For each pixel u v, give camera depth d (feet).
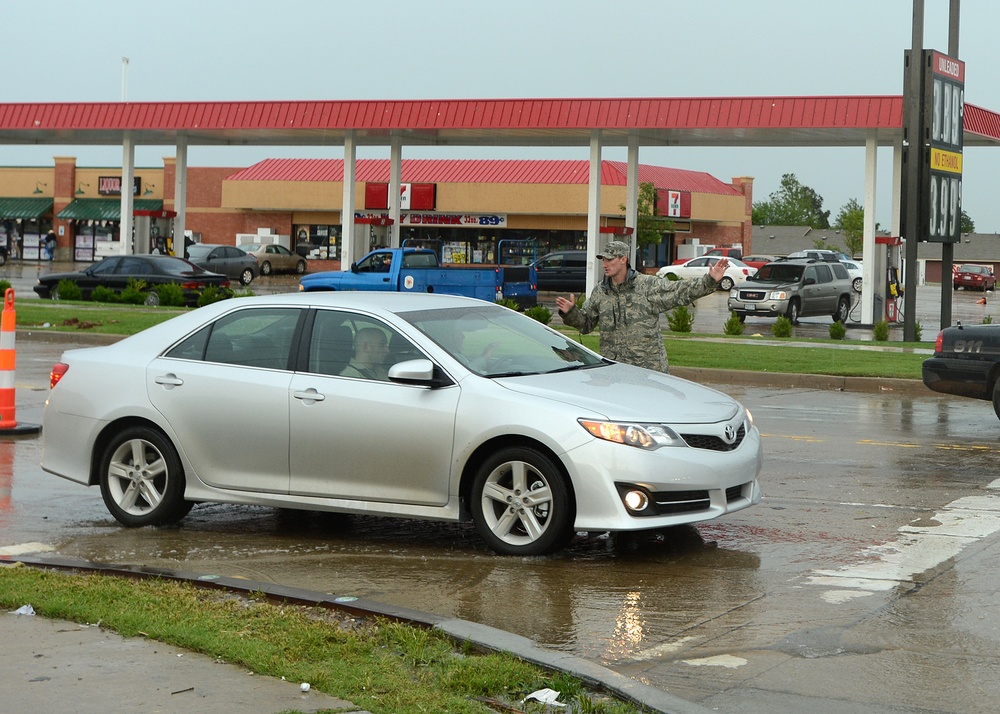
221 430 28.32
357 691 16.85
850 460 38.81
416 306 28.58
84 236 252.21
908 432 45.34
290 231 230.07
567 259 172.14
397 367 26.30
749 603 22.59
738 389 60.90
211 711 16.02
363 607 21.09
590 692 17.33
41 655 18.42
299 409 27.53
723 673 18.54
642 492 24.95
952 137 91.30
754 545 27.37
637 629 20.97
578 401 25.73
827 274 122.52
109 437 29.89
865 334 105.70
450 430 26.22
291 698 16.58
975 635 20.44
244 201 228.22
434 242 217.36
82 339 80.18
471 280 104.53
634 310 32.35
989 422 48.49
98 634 19.56
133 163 147.74
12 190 257.55
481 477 26.35
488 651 18.90
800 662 19.04
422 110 131.95
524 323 30.04
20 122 146.61
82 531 28.99
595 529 25.07
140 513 29.37
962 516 30.30
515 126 127.95
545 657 18.35
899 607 22.18
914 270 88.74
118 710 16.06
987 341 45.34
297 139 151.64
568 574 24.88
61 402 30.14
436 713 16.08
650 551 26.86
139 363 29.48
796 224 530.27
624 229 133.08
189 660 18.24
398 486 26.91
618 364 29.94
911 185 87.97
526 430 25.50
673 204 219.61
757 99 118.01
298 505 27.89
